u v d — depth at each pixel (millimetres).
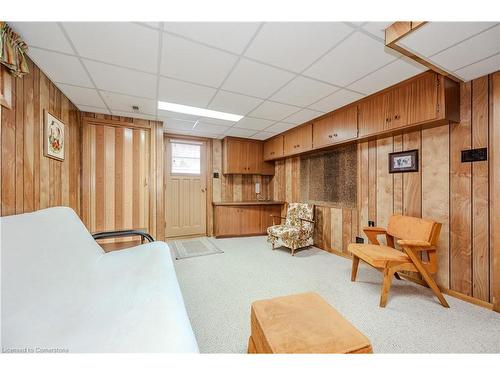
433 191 2283
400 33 1428
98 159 3131
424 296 2129
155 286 1306
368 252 2191
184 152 4664
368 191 2996
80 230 1726
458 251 2098
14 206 1552
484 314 1813
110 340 868
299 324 1082
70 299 1138
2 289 917
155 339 865
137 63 1882
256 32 1518
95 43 1611
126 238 3236
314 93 2514
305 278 2555
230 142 4754
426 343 1476
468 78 1996
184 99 2670
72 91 2396
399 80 2197
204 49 1703
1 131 1422
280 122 3672
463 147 2064
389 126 2406
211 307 1936
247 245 4059
